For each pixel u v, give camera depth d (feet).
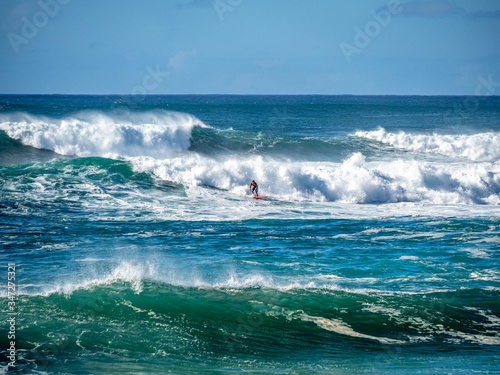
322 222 54.13
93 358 22.43
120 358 22.62
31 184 60.80
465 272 36.83
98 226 48.08
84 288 30.48
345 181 70.08
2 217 48.57
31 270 34.40
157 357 22.99
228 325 26.84
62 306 27.81
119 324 26.23
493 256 41.32
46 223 47.91
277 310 28.73
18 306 27.43
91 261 37.09
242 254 40.75
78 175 66.23
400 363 22.80
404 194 70.23
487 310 29.55
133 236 45.27
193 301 29.48
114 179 66.03
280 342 25.23
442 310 29.30
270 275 34.99
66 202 55.77
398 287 33.22
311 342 25.29
